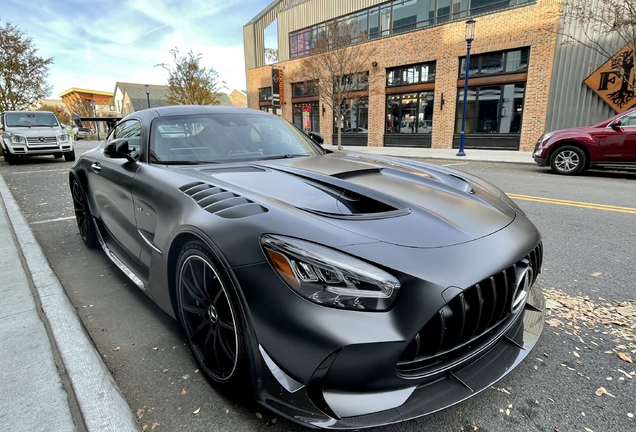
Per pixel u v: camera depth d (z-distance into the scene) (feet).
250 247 4.37
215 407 5.05
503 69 46.16
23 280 8.53
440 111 52.21
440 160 38.96
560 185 22.93
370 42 58.29
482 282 4.41
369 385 3.99
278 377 4.14
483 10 48.44
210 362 5.39
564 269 9.87
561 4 40.14
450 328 4.19
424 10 53.83
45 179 26.61
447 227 4.82
